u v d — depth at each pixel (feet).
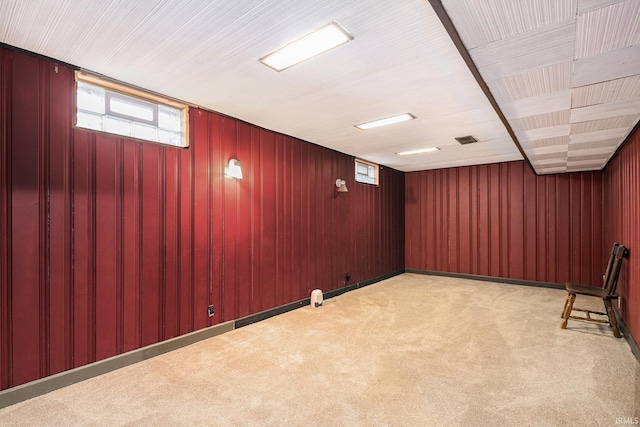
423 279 20.84
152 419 6.19
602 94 7.44
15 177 6.84
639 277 9.18
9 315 6.75
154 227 9.18
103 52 7.02
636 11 4.44
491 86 7.14
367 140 14.42
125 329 8.52
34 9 5.52
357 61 7.25
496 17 4.69
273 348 9.57
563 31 5.01
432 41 6.43
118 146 8.48
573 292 11.45
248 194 12.00
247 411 6.43
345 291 16.98
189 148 10.07
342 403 6.71
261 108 10.42
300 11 5.50
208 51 6.92
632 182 10.50
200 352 9.30
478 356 9.00
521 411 6.45
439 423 6.07
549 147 12.50
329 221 16.03
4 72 6.74
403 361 8.68
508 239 19.67
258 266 12.33
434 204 22.33
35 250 7.08
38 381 7.04
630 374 7.98
